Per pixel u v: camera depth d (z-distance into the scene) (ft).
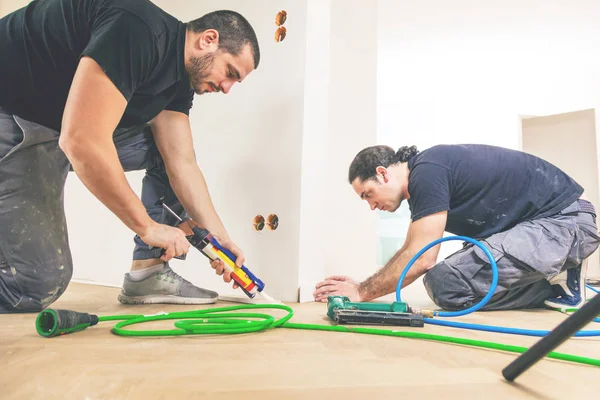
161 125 4.59
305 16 5.29
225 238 4.42
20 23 3.57
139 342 2.66
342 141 8.73
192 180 4.60
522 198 4.96
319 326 3.23
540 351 1.73
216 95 5.93
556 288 5.13
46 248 3.90
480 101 16.72
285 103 5.35
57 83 3.65
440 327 3.45
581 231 4.88
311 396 1.70
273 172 5.38
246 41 3.72
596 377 2.07
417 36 13.41
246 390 1.75
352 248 8.71
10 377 1.89
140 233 3.42
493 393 1.80
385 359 2.35
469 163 4.89
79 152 2.95
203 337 2.87
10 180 3.73
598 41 13.61
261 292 4.36
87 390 1.72
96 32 3.06
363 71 8.92
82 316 3.02
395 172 5.23
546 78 15.70
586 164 15.01
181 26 3.64
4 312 3.84
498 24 12.69
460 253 5.02
